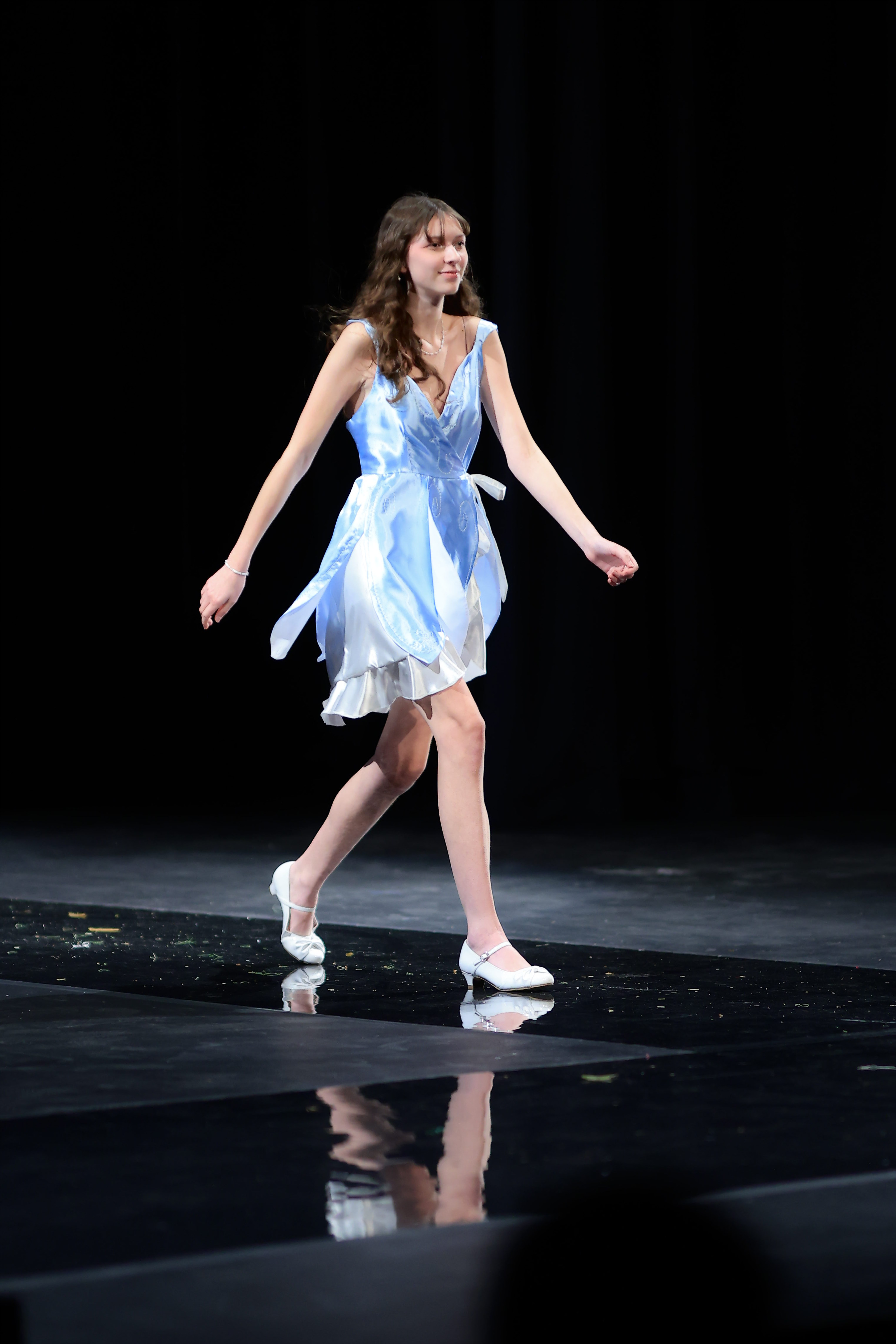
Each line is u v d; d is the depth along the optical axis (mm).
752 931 8250
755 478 15727
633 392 15664
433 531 7180
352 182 16656
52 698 18281
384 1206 3922
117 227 17594
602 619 14852
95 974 7141
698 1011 6242
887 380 15289
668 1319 3312
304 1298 3414
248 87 17141
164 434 17859
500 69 14945
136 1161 4281
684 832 13250
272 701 17906
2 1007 6355
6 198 17578
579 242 15000
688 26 15281
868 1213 3857
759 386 15680
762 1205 3914
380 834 13062
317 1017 6156
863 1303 3381
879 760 15359
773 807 15094
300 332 17141
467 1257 3613
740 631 15773
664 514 15664
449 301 7379
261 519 7141
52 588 18156
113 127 17484
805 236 15492
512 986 6645
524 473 7426
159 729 18172
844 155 15344
